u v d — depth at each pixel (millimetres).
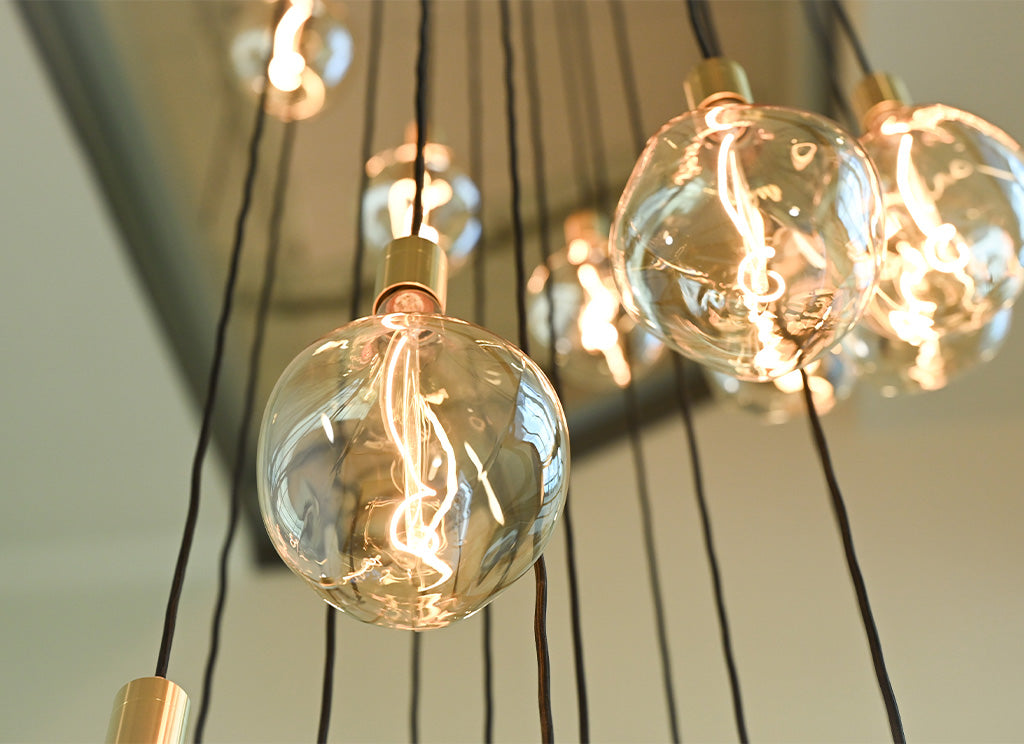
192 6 1969
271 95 1596
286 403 597
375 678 2383
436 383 573
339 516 557
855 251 645
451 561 561
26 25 1858
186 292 2361
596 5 2760
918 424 2645
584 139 2850
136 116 2115
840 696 2186
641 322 734
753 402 1448
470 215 1565
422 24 852
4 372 2369
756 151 657
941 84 1896
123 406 2484
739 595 2391
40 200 2061
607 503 2604
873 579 2363
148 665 2492
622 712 2234
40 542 2742
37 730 2375
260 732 2316
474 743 2238
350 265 2766
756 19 2512
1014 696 2123
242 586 2643
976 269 818
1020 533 2400
